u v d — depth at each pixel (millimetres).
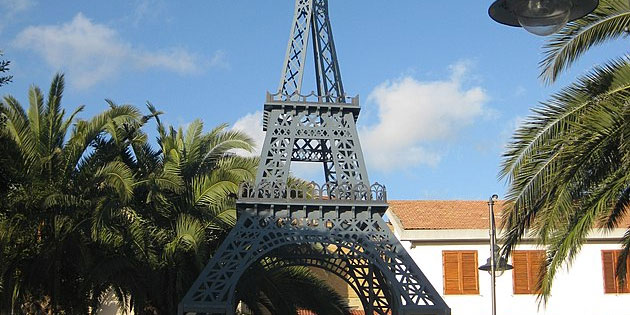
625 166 14805
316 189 24281
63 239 23594
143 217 25828
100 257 24750
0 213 22453
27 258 24031
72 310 26391
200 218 26359
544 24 9906
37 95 25719
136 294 26484
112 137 25938
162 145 27453
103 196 23844
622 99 14625
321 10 27625
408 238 34438
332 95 26312
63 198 23141
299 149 26938
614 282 34594
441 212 37031
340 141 25609
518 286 34344
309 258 26766
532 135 15523
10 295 23906
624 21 15273
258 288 28797
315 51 27781
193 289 22172
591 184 15656
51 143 25359
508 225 16250
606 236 34688
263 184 24188
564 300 34281
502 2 10102
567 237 15469
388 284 26250
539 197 15562
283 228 23703
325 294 29656
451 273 34344
